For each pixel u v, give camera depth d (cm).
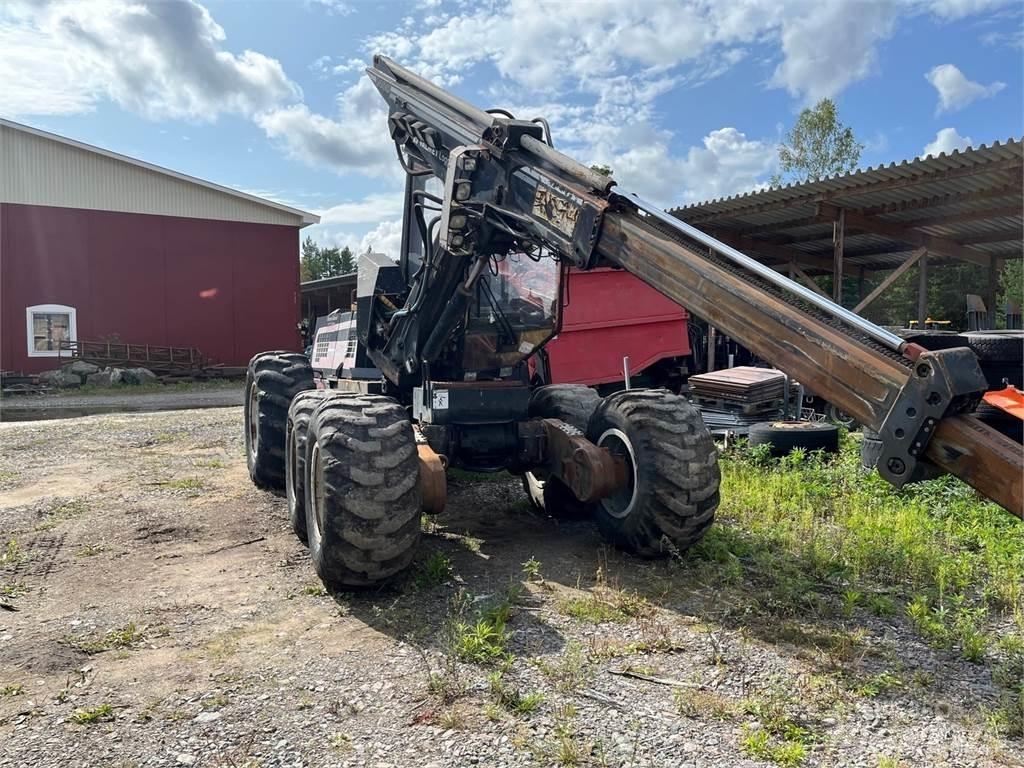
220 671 330
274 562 484
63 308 2291
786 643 353
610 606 392
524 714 289
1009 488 245
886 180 1130
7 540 533
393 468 393
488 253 485
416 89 568
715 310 333
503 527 566
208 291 2495
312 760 261
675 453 438
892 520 553
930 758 262
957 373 255
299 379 681
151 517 593
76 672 331
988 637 364
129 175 2370
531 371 739
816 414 1098
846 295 3059
